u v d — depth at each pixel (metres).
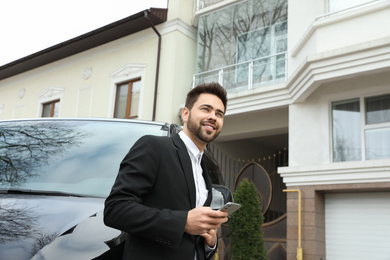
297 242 8.64
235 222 8.20
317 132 9.27
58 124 2.68
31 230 1.60
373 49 7.79
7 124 2.74
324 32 8.67
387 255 7.96
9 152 2.37
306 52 9.24
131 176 1.41
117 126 2.62
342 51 8.09
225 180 12.73
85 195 1.99
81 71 15.73
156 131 2.55
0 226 1.61
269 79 10.83
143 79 13.45
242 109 10.84
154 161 1.46
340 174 8.30
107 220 1.37
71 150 2.38
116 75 14.34
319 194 8.85
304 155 9.33
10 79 19.25
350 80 8.90
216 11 12.75
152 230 1.33
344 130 8.91
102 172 2.20
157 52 13.28
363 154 8.48
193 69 13.44
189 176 1.52
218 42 12.48
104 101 14.46
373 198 8.35
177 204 1.45
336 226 8.73
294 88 9.50
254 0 11.96
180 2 13.47
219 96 1.67
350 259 8.42
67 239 1.57
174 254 1.41
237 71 11.59
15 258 1.45
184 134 1.66
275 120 10.95
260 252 8.12
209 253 1.60
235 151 13.42
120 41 14.56
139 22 13.34
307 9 10.04
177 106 12.65
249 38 11.83
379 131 8.39
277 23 11.36
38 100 17.31
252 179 10.34
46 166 2.25
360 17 8.27
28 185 2.08
